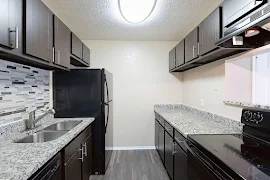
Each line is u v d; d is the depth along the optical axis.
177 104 4.09
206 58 2.34
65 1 2.27
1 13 1.22
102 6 2.41
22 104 2.09
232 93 2.12
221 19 1.71
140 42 4.07
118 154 3.78
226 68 2.24
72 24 3.04
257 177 0.89
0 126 1.72
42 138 2.08
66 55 2.45
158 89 4.09
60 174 1.60
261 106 1.67
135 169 3.08
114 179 2.74
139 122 4.08
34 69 2.35
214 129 2.00
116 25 3.09
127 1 2.16
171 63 3.83
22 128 2.02
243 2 1.33
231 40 1.54
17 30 1.38
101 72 2.91
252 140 1.55
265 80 1.63
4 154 1.26
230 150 1.30
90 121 2.62
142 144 4.09
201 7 2.45
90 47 4.02
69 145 1.79
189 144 1.70
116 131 4.06
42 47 1.79
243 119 1.75
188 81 3.71
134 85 4.07
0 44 1.22
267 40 1.53
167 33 3.53
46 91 2.68
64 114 2.88
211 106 2.68
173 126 2.30
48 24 1.92
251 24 1.18
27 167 1.05
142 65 4.07
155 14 2.67
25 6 1.50
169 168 2.66
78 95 2.89
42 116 2.18
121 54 4.05
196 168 1.52
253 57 1.79
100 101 2.89
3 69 1.78
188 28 3.24
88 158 2.61
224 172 1.07
